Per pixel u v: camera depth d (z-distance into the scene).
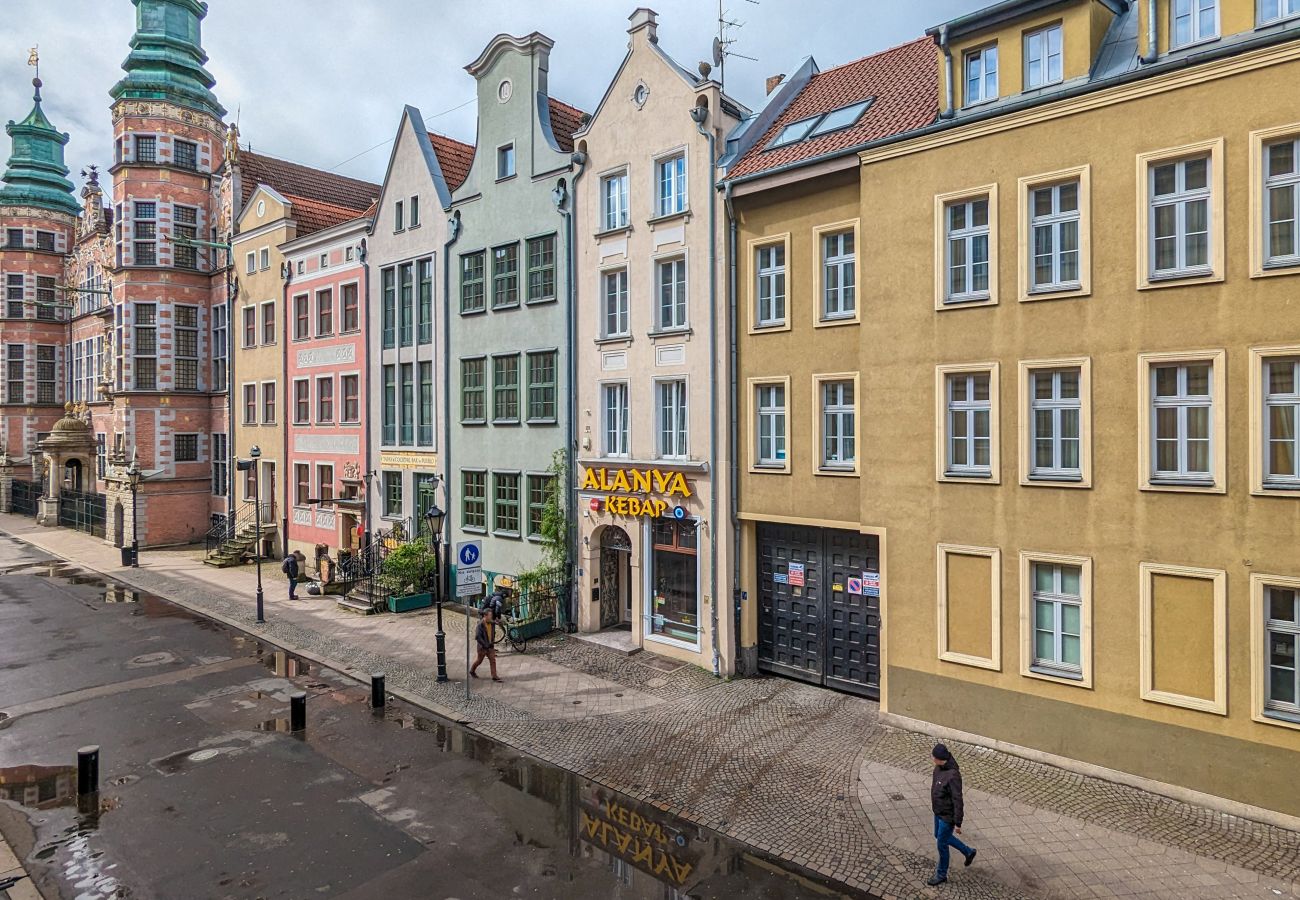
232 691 16.97
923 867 9.99
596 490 19.80
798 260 15.95
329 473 29.95
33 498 52.34
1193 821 10.84
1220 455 10.95
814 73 19.33
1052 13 12.66
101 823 11.36
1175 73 11.22
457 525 24.12
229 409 35.34
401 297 26.08
